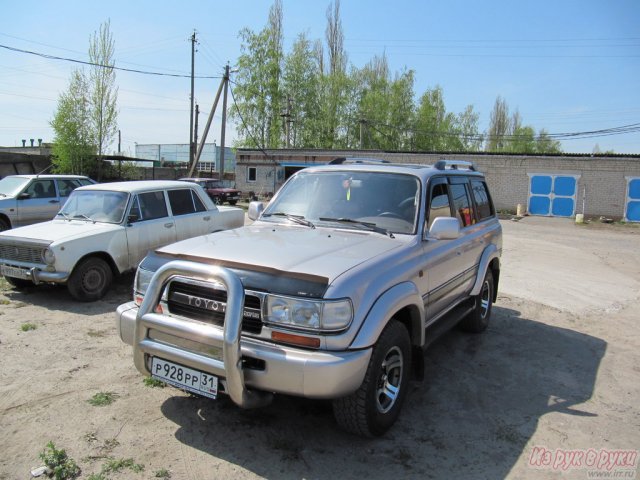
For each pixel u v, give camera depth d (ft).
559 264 36.76
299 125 147.84
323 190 14.64
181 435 10.60
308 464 9.74
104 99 91.91
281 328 9.30
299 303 9.16
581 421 12.14
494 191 90.94
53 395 12.30
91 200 24.27
